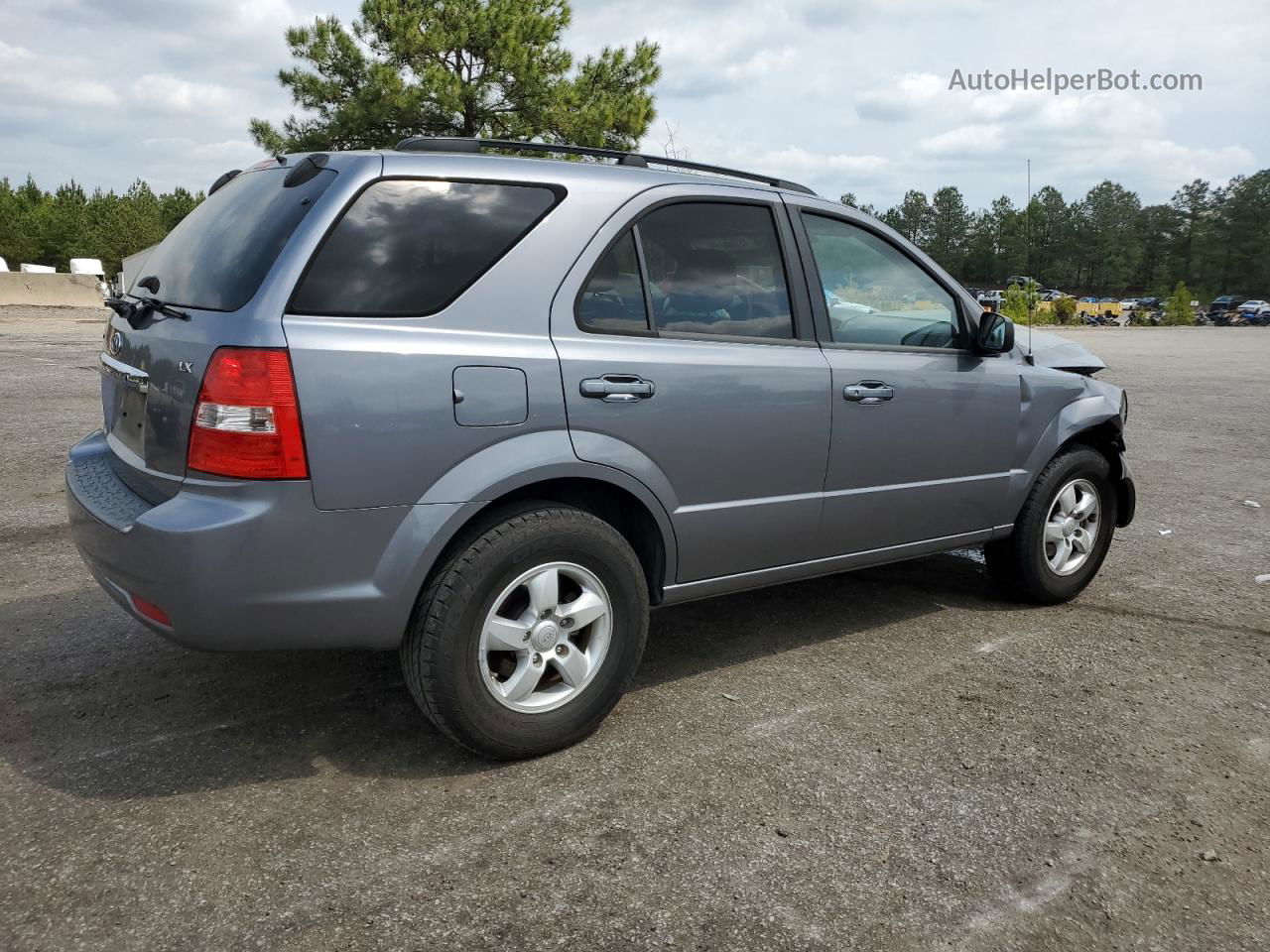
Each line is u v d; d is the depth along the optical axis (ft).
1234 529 20.25
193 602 8.32
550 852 8.25
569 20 81.56
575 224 9.98
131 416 9.74
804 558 12.06
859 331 12.37
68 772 9.34
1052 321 168.04
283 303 8.43
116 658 12.05
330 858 8.08
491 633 9.32
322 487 8.45
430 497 8.93
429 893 7.65
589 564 9.83
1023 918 7.58
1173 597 15.66
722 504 10.98
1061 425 14.49
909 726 10.79
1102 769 9.95
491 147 10.50
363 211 8.96
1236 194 407.64
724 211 11.30
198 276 9.43
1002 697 11.63
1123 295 433.89
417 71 74.69
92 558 9.34
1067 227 428.97
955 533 13.64
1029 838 8.66
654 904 7.59
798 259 11.87
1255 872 8.30
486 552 9.09
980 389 13.38
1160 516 21.36
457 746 10.07
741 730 10.60
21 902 7.39
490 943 7.11
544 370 9.43
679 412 10.37
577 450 9.65
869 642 13.41
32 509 19.02
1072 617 14.66
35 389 35.78
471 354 9.06
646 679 11.95
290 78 75.36
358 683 11.51
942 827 8.79
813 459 11.66
